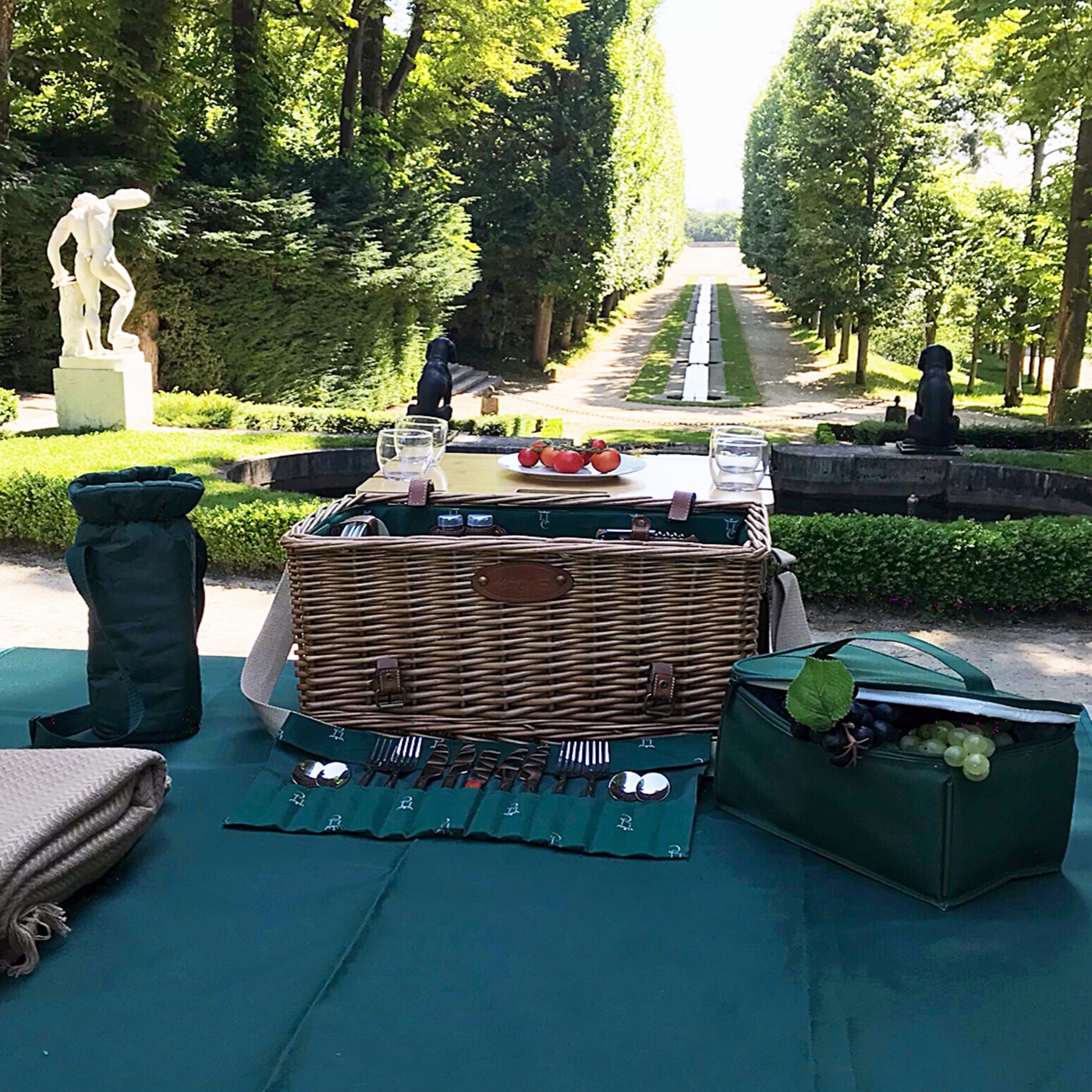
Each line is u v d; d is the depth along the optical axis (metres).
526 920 1.69
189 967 1.57
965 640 5.80
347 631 2.26
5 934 1.52
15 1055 1.38
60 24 16.55
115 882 1.79
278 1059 1.37
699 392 27.39
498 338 31.98
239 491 7.43
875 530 6.29
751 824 1.99
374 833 1.94
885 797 1.75
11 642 5.22
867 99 26.20
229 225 18.28
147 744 2.34
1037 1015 1.46
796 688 1.79
